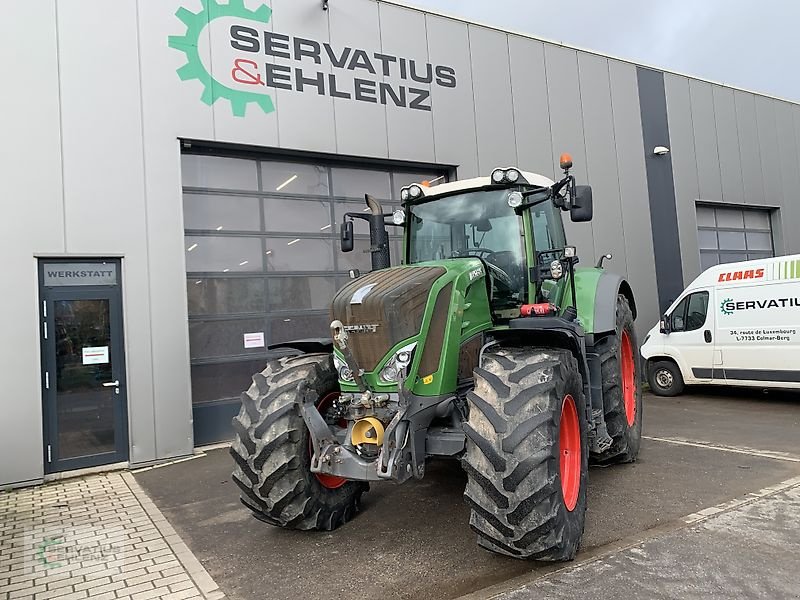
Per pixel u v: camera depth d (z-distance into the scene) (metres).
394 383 3.67
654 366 10.55
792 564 3.48
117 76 7.42
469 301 4.26
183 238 7.71
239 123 8.22
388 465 3.49
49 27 7.06
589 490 5.09
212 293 8.22
